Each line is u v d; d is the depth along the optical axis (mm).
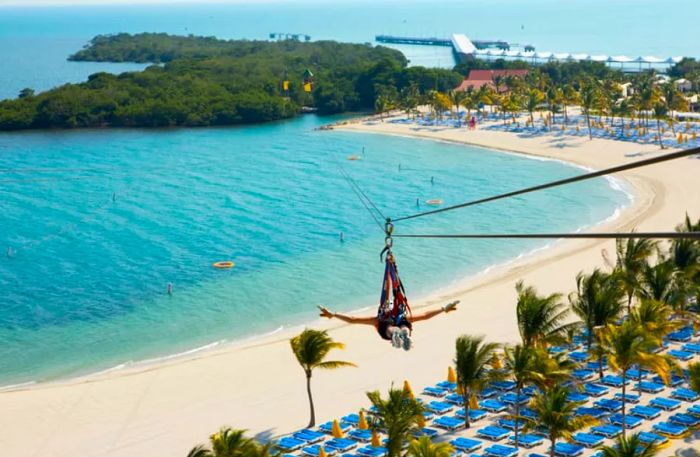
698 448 51500
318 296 93688
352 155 188000
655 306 61531
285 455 54156
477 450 52562
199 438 59500
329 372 70312
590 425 48875
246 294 94812
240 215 133625
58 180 162625
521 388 55688
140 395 67875
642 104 184875
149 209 138125
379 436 55688
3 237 120938
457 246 113562
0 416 64312
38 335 83000
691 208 126625
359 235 120562
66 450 58844
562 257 105000
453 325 80500
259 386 68375
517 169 166125
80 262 108250
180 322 86125
